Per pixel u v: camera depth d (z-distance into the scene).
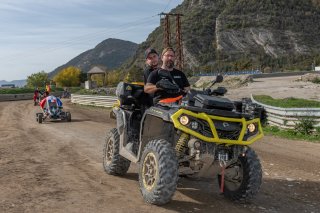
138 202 5.68
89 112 28.33
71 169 7.96
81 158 9.30
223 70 177.88
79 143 11.93
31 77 123.50
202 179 6.68
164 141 5.52
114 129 7.45
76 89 96.44
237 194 5.81
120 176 7.37
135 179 7.17
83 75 131.38
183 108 5.29
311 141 13.66
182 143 5.50
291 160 9.80
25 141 12.45
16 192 6.15
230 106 5.48
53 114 19.91
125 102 6.88
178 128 5.19
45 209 5.30
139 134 6.54
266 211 5.57
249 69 163.50
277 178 7.73
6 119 22.41
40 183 6.75
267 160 9.69
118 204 5.57
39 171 7.75
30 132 15.23
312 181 7.59
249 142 5.37
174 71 6.50
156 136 6.10
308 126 15.02
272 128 16.67
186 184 6.91
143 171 5.65
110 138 7.39
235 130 5.40
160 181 5.26
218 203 5.83
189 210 5.42
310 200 6.28
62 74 128.00
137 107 6.93
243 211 5.51
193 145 5.27
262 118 18.03
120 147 6.84
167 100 5.81
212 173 5.70
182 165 5.68
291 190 6.86
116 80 128.50
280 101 25.58
